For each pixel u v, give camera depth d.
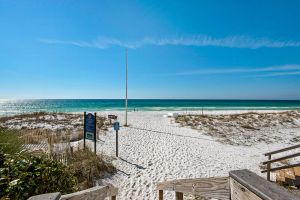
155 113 33.66
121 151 10.51
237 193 1.44
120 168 8.05
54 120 21.72
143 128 18.25
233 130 18.11
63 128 16.61
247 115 26.03
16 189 2.53
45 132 13.23
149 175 7.48
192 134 16.06
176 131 17.12
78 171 6.47
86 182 6.09
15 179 2.68
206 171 8.04
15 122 20.09
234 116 25.53
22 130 14.39
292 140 15.27
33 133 12.35
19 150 4.22
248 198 1.28
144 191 6.20
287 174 6.51
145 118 25.91
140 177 7.27
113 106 61.91
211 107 58.47
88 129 8.93
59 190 3.20
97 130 14.80
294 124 21.53
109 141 12.78
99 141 12.66
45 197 1.41
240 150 11.96
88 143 11.77
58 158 7.03
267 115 25.83
